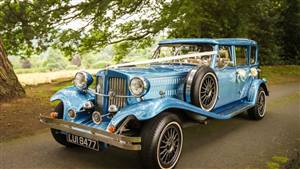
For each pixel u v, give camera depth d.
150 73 4.37
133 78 3.95
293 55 21.91
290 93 10.98
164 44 6.14
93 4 12.77
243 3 14.32
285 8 20.09
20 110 6.63
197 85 4.52
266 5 16.91
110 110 4.04
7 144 4.88
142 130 3.79
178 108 4.09
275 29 20.00
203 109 4.61
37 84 12.12
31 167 4.06
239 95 6.44
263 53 19.75
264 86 7.13
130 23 14.24
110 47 16.19
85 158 4.43
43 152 4.60
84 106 4.33
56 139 4.66
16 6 12.21
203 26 14.33
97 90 4.47
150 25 13.98
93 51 15.27
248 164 4.29
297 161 4.41
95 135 3.81
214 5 13.63
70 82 12.30
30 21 12.39
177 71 4.82
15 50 13.21
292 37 21.42
